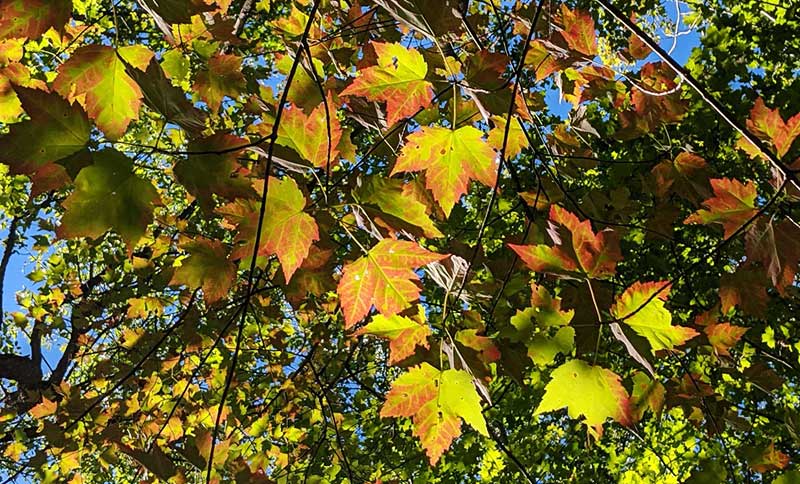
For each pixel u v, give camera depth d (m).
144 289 2.32
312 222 0.83
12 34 0.74
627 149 2.30
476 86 0.91
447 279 1.02
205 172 0.78
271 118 1.10
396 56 0.88
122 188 0.75
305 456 2.40
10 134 0.72
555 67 1.13
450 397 0.89
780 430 2.08
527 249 0.89
